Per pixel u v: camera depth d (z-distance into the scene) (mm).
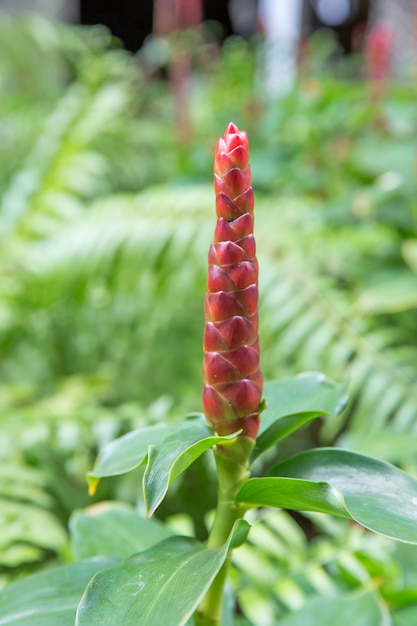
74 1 4445
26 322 2236
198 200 2197
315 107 2783
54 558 1533
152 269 2129
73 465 1702
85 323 2283
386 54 2521
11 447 1576
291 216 2207
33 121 3107
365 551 1095
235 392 616
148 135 3252
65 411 1688
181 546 629
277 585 1127
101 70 3068
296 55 3574
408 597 1004
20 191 2428
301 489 591
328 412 653
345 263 2035
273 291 1910
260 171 2613
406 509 604
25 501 1649
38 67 3727
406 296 1745
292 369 1881
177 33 2924
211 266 613
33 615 641
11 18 3613
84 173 2652
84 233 2139
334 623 820
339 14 4812
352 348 1814
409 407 1714
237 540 618
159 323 2197
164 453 601
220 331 613
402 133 2527
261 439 664
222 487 641
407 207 2086
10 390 1870
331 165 2459
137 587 588
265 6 4738
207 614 661
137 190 3160
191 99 3447
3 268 2135
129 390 2176
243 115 3072
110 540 782
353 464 637
